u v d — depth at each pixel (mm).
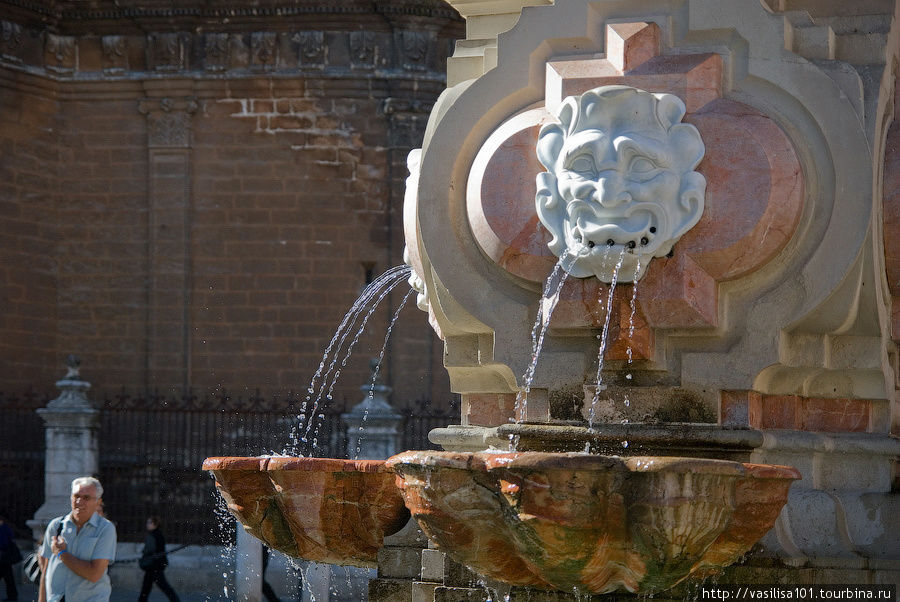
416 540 7340
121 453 30297
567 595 6707
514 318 7273
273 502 7168
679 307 6840
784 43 7055
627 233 6711
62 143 33188
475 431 7773
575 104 6887
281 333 32656
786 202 6770
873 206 6879
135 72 32969
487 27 8047
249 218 32875
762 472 5742
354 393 32188
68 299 33125
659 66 7102
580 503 5594
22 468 28094
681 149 6824
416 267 8086
